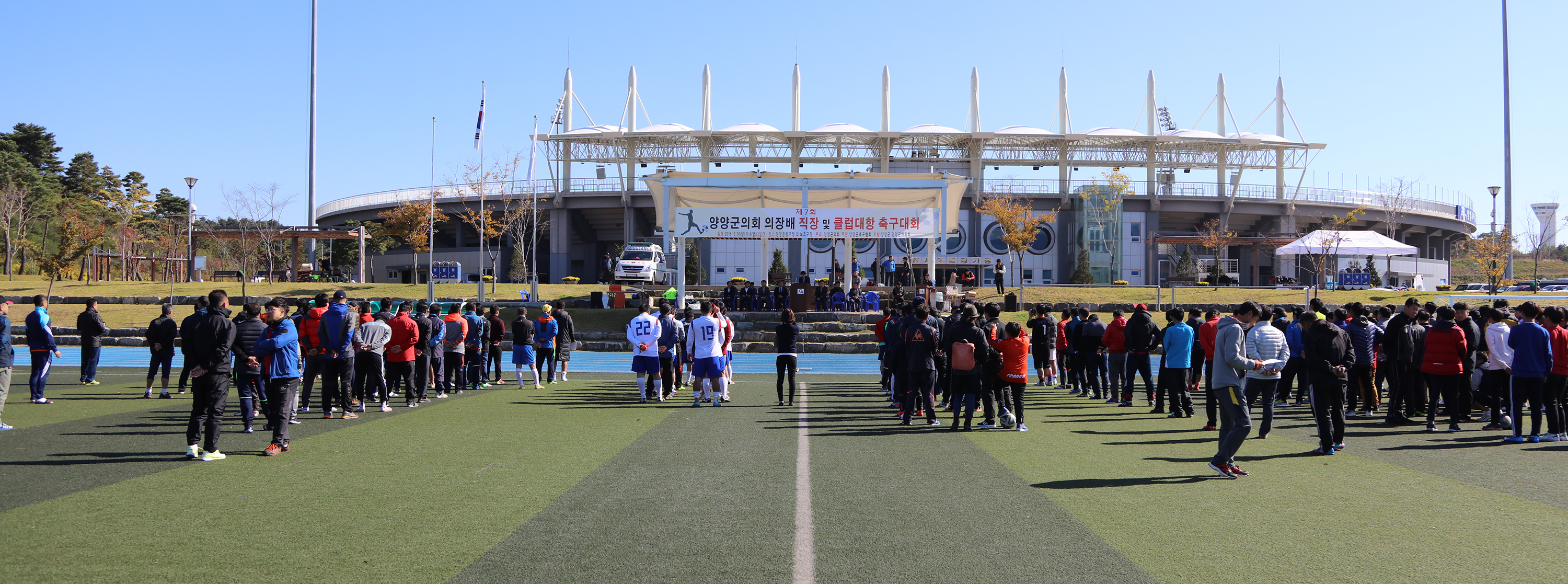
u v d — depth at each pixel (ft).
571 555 15.39
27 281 151.84
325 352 35.32
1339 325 39.73
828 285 116.47
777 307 99.19
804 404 42.73
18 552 15.35
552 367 53.21
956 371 33.09
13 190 182.80
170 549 15.57
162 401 41.47
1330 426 27.40
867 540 16.57
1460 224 246.47
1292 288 126.52
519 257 191.62
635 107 203.31
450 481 22.35
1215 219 214.28
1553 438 29.81
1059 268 203.82
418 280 217.56
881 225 84.07
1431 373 32.48
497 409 39.52
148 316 98.17
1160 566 14.89
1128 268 205.77
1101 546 16.22
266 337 26.89
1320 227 192.65
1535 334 29.45
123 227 174.40
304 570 14.35
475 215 202.69
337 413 37.45
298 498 20.15
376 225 232.32
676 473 23.71
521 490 21.17
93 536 16.51
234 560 14.93
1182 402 37.88
